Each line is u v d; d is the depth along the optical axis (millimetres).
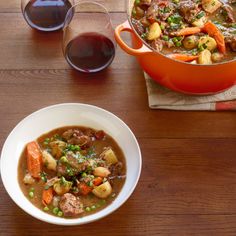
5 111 823
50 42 922
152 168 766
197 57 803
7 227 699
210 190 747
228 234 706
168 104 837
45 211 687
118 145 761
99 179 712
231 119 838
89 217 668
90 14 857
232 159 786
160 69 784
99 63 854
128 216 713
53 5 906
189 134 812
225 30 873
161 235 700
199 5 905
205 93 830
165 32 857
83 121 784
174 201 732
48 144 765
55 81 867
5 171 705
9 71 875
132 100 850
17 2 979
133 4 885
